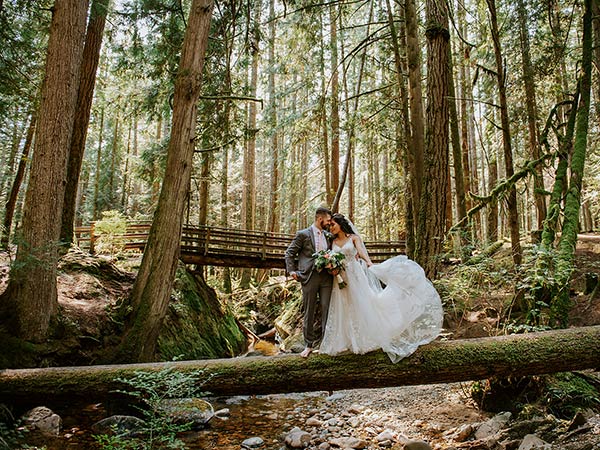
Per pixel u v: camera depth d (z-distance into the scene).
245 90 12.25
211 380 4.44
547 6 9.34
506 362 4.10
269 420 5.59
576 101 8.03
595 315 7.01
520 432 4.11
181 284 10.12
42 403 4.70
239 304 15.12
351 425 5.23
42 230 5.99
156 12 10.00
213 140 11.60
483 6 11.39
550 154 7.83
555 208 6.88
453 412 5.16
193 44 6.74
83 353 6.27
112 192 24.14
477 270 5.49
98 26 10.26
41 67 9.73
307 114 12.12
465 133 14.53
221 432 5.10
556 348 4.10
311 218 22.39
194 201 19.42
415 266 4.24
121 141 25.97
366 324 4.12
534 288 5.18
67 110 6.32
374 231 21.33
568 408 4.46
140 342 6.09
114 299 8.24
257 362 4.45
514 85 11.34
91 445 4.43
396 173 17.05
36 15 9.29
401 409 5.58
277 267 12.77
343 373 4.18
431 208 7.25
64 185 6.29
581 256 9.41
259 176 29.98
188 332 8.93
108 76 16.89
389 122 13.12
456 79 17.50
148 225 13.01
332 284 4.41
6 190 19.31
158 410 4.30
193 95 6.71
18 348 5.57
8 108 9.84
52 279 6.08
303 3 11.14
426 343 4.21
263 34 10.15
